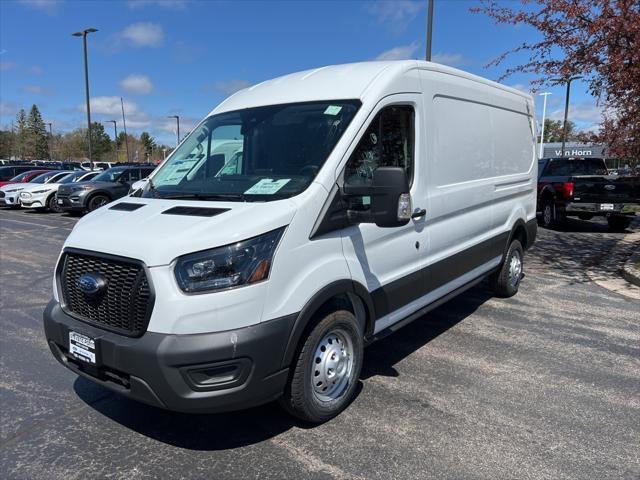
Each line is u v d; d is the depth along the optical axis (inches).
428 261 176.9
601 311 242.4
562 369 173.6
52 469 119.6
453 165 188.7
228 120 163.5
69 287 131.0
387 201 124.3
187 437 133.1
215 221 116.7
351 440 130.1
